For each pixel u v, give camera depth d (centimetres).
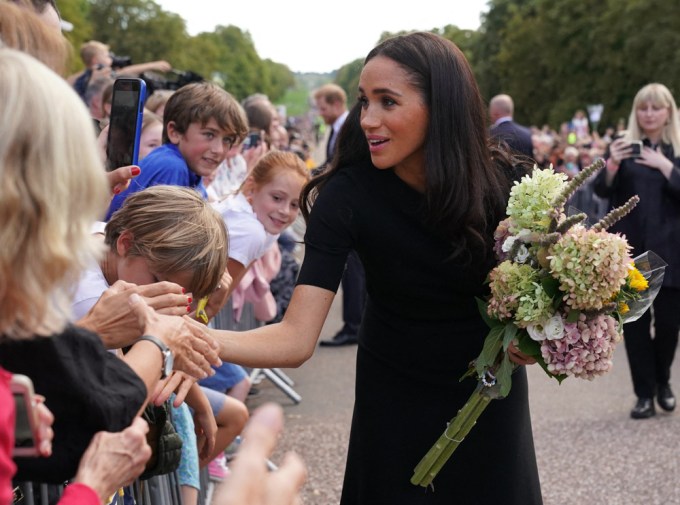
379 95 256
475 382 274
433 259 265
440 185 255
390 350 276
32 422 145
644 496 474
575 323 254
